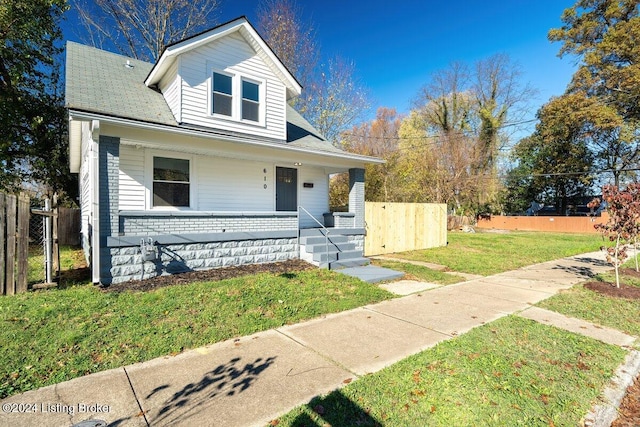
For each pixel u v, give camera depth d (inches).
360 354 141.4
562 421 97.6
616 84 874.1
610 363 134.7
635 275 315.3
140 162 318.3
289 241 358.3
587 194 1207.6
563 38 972.6
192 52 323.0
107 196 247.3
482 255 456.4
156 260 268.7
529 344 151.9
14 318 162.7
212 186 363.9
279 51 833.5
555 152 1132.5
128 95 326.0
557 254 475.2
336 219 415.5
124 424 93.6
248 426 93.0
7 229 205.2
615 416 104.7
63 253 447.2
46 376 119.3
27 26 461.7
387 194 888.9
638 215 250.8
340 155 380.5
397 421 95.7
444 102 1200.2
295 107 896.3
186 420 95.8
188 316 178.5
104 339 148.3
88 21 692.7
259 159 374.9
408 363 131.3
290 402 104.9
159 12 753.0
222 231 312.3
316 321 185.2
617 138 937.5
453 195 994.1
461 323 182.7
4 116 481.7
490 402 105.5
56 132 577.6
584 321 187.8
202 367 129.0
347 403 104.1
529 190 1270.9
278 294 223.3
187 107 317.4
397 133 1111.6
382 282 287.6
